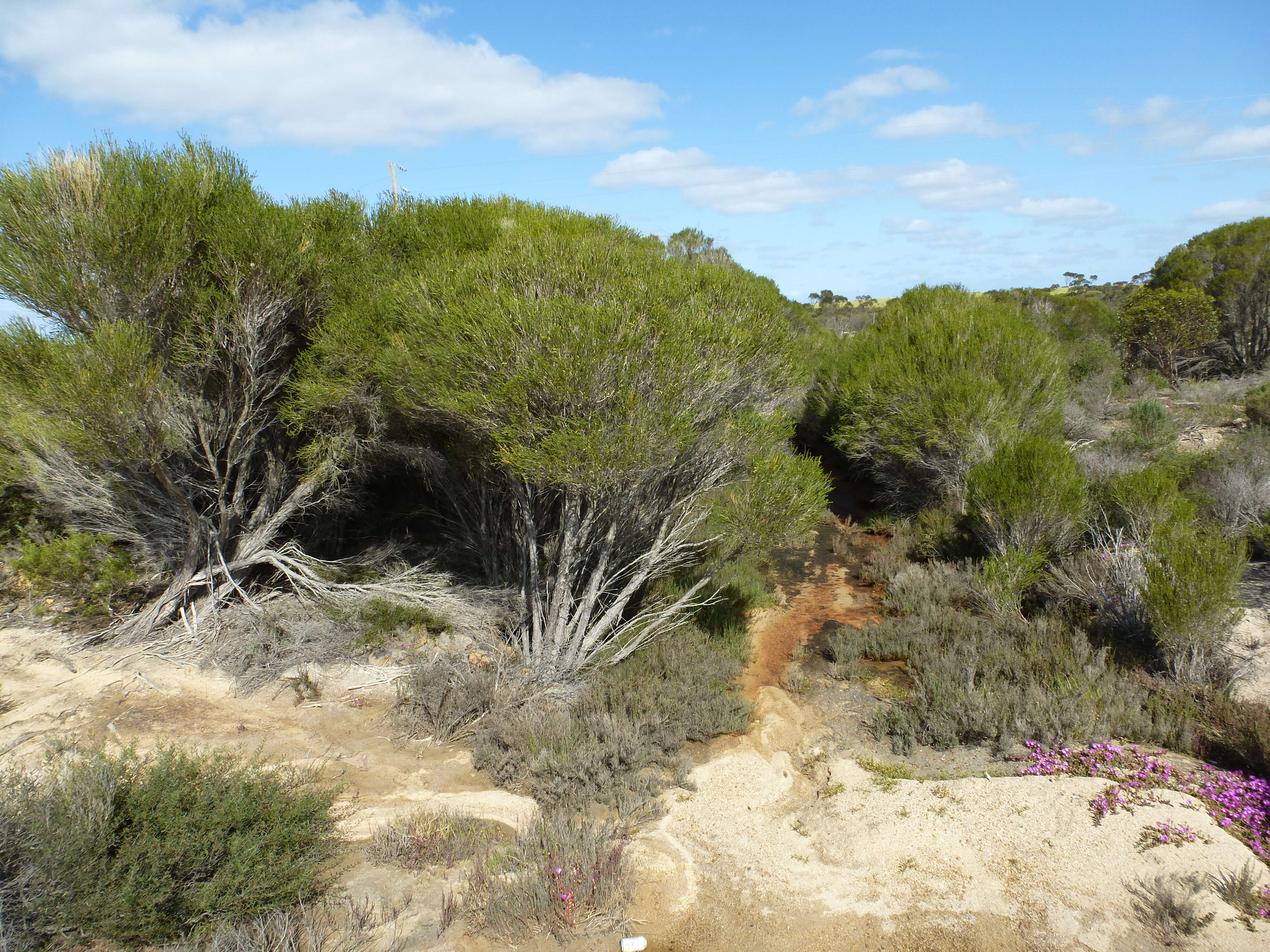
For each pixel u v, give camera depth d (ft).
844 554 40.42
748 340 23.38
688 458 24.97
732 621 29.68
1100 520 29.55
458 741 20.93
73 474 24.70
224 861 13.38
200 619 24.95
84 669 22.54
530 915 13.85
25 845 12.09
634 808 17.61
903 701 22.49
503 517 30.22
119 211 21.29
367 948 12.89
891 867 15.15
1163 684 20.34
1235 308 62.64
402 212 29.68
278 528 27.94
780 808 17.85
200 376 24.85
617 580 29.43
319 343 24.16
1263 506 29.66
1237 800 15.10
